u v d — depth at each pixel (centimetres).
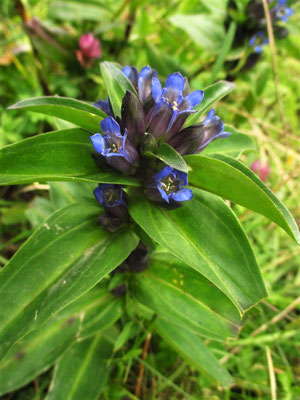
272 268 31
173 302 20
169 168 14
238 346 26
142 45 39
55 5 36
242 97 41
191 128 15
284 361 25
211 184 15
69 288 15
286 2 31
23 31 36
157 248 22
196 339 22
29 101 14
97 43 34
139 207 16
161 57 35
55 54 34
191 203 16
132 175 16
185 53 41
